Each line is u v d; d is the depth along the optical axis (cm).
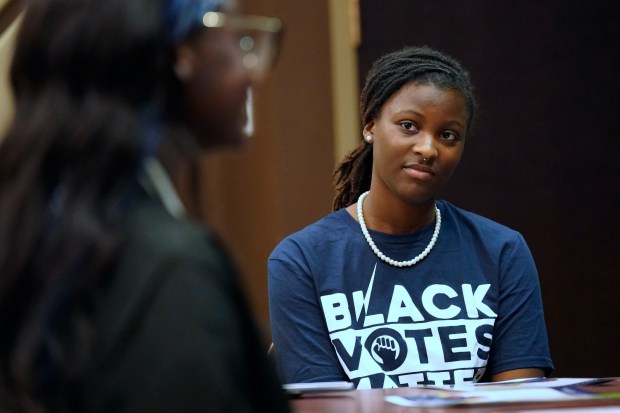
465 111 516
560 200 906
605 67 904
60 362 217
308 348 500
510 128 909
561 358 917
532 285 524
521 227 910
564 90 905
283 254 521
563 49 904
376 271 513
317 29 820
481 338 502
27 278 223
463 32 898
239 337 226
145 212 228
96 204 223
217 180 764
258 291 770
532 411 337
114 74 230
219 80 247
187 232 226
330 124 817
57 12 233
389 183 512
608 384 391
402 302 505
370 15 865
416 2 883
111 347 216
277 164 786
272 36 259
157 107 236
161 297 217
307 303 507
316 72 818
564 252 911
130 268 220
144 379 213
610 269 904
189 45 242
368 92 530
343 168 571
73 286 219
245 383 227
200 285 219
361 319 502
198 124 252
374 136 529
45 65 232
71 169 226
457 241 525
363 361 489
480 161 906
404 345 493
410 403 359
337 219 533
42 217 226
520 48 905
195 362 213
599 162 904
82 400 217
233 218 770
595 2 902
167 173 237
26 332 219
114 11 231
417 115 505
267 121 787
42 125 228
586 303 908
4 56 584
